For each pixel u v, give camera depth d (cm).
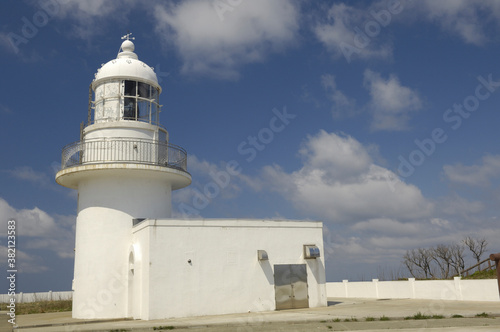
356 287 3212
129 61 2447
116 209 2288
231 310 2130
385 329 1423
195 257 2108
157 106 2509
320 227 2395
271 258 2258
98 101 2400
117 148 2269
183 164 2439
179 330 1583
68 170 2269
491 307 2022
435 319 1655
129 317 2206
